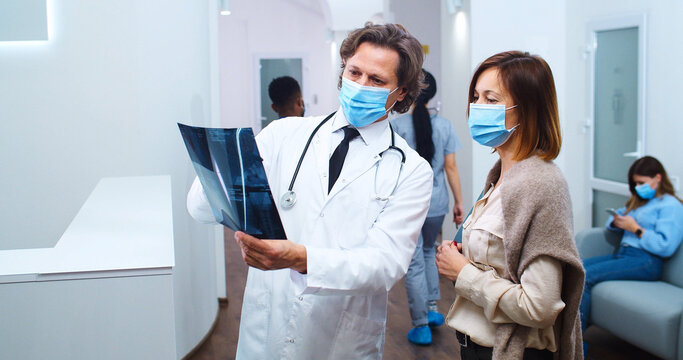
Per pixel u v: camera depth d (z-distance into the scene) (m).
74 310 1.31
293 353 1.65
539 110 1.59
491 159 4.83
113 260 1.39
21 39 3.01
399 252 1.62
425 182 1.72
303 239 1.67
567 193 1.53
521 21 4.75
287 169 1.75
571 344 1.56
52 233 3.14
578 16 4.59
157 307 1.34
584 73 4.54
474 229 1.66
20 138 3.07
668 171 3.73
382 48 1.64
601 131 4.39
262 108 12.00
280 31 11.82
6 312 1.29
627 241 3.53
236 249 6.50
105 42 3.11
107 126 3.14
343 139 1.73
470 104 1.72
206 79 3.94
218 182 1.38
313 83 11.96
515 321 1.53
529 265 1.50
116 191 2.55
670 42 3.68
